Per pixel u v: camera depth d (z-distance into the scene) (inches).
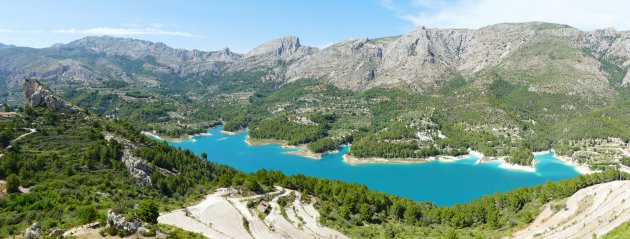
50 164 6796.3
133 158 7652.6
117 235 3927.2
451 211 7598.4
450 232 5959.6
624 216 6018.7
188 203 6766.7
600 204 6825.8
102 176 6879.9
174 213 6122.1
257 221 6328.7
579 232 5940.0
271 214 6697.8
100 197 5949.8
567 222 6486.2
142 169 7623.0
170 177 7687.0
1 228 4382.4
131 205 5876.0
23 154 6934.1
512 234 6446.9
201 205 6732.3
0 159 6422.2
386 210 7770.7
